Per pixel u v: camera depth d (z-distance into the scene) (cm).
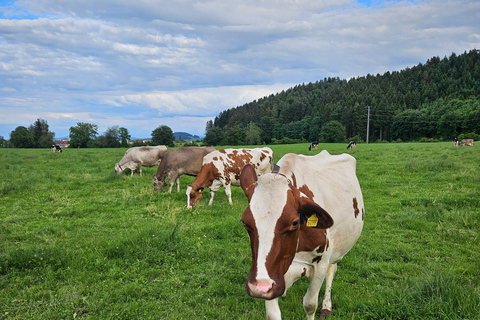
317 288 329
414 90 13488
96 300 436
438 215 786
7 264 525
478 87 12000
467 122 8162
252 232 246
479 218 736
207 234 709
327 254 319
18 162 2173
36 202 1025
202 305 427
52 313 407
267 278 226
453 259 555
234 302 436
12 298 443
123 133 9425
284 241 241
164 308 425
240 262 548
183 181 1533
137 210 938
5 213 898
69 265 536
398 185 1195
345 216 372
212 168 1015
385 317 387
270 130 12769
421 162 1628
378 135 11138
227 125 17475
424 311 379
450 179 1198
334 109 12112
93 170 1806
